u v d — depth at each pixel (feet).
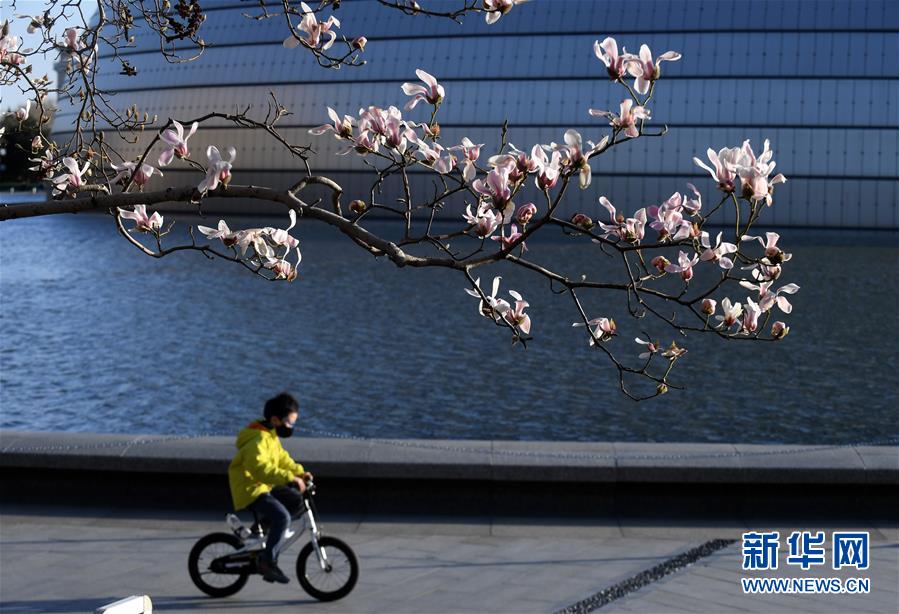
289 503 26.16
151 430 54.54
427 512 33.78
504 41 257.55
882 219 234.17
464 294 106.22
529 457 33.60
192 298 102.89
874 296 106.22
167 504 34.60
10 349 76.38
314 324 87.20
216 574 26.66
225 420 56.39
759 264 15.02
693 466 33.06
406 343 78.28
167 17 20.89
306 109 269.03
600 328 16.56
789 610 25.00
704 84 241.55
